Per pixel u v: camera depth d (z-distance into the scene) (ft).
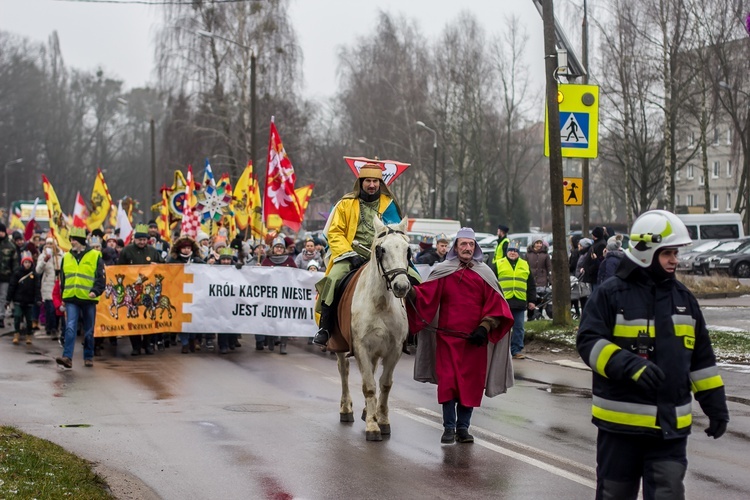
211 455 28.07
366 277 30.63
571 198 58.29
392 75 204.74
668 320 16.98
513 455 27.89
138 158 358.64
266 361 51.39
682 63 143.13
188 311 55.52
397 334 30.60
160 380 43.34
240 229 84.58
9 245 68.33
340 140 234.99
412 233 125.18
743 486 24.38
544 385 42.01
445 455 28.02
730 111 139.95
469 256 29.84
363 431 31.73
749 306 77.41
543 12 57.06
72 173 337.93
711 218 149.69
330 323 33.01
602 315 17.30
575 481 24.88
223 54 155.33
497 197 218.38
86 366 48.37
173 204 80.79
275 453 28.37
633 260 17.28
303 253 63.41
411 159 192.85
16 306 59.26
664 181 152.66
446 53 198.29
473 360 29.50
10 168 315.58
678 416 16.70
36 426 32.07
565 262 58.65
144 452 28.43
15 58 311.27
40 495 21.71
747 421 33.30
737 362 46.91
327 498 23.47
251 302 56.03
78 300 47.29
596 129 58.59
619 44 150.51
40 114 320.29
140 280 54.65
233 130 156.66
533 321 61.82
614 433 17.01
